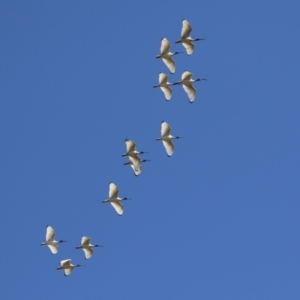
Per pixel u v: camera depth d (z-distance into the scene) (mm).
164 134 66312
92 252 65375
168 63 66188
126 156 66062
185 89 67000
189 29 65625
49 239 63656
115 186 65375
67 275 64938
